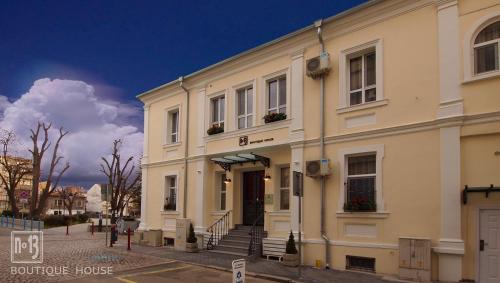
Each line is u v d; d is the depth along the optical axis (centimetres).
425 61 1088
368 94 1227
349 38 1260
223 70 1677
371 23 1211
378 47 1188
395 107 1134
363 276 1059
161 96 2022
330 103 1281
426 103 1073
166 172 1930
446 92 1033
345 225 1194
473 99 990
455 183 990
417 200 1056
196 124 1794
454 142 1003
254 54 1538
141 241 1903
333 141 1253
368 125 1186
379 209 1125
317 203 1269
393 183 1109
